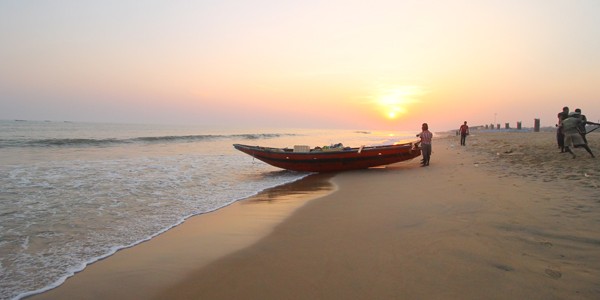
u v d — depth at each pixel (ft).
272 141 135.64
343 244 15.02
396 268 11.96
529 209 17.08
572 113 33.42
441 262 12.04
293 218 20.63
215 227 19.62
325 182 36.60
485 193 21.91
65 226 20.07
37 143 75.72
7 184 31.83
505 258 11.83
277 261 13.69
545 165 30.32
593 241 12.46
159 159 56.24
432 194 23.77
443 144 86.84
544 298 9.11
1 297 11.71
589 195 18.47
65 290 12.14
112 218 21.85
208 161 56.49
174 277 12.82
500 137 98.63
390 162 45.55
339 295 10.39
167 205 25.72
